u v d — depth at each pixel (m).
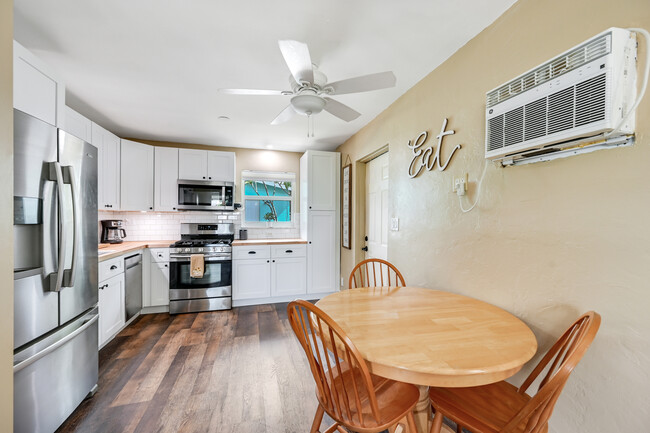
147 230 3.80
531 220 1.29
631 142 0.94
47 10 1.39
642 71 0.92
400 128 2.40
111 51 1.75
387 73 1.49
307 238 3.86
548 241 1.22
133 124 3.10
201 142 3.86
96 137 2.72
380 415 1.04
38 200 1.34
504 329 1.16
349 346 0.92
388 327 1.18
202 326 2.93
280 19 1.46
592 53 0.97
